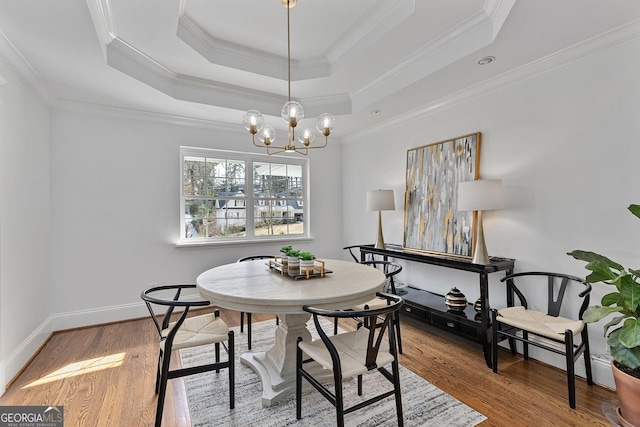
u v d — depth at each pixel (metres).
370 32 2.45
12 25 1.82
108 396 1.98
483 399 1.92
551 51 2.21
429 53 2.50
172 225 3.62
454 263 2.58
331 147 4.78
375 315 1.47
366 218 4.36
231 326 3.21
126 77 2.53
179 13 2.06
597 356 2.10
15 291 2.25
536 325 2.03
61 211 3.03
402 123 3.68
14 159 2.26
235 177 4.13
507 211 2.62
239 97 3.35
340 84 3.21
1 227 2.06
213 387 2.07
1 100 2.07
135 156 3.40
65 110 3.05
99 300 3.21
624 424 1.61
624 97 1.96
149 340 2.84
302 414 1.80
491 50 2.17
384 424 1.70
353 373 1.47
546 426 1.67
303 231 4.64
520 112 2.51
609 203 2.04
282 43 2.69
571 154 2.22
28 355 2.41
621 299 1.67
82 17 1.77
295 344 2.09
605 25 1.91
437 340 2.82
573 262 2.22
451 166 3.05
